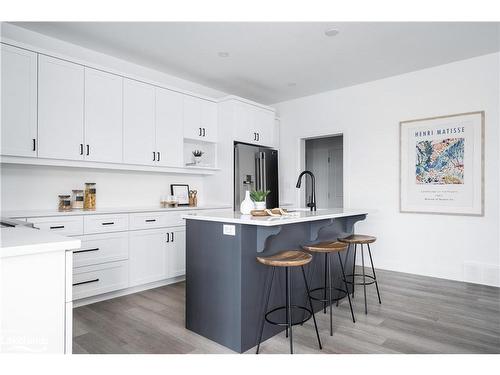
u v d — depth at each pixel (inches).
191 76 168.7
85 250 115.6
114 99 132.7
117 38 126.0
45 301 45.9
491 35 123.1
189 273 95.3
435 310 111.2
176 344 86.2
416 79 160.4
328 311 111.9
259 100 213.2
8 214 104.1
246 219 81.4
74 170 134.0
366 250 176.1
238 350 82.1
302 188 208.8
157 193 163.8
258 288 87.2
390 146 168.7
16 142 106.8
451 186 149.6
